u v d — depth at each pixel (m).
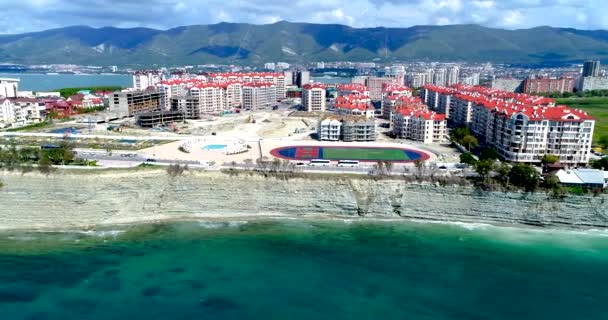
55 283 128.88
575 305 122.38
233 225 174.00
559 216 172.12
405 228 172.00
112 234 164.88
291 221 178.12
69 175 177.62
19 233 166.88
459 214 179.38
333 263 143.38
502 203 175.62
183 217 182.25
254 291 126.81
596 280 134.62
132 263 141.38
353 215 182.88
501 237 163.88
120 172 182.75
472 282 133.12
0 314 113.25
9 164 184.75
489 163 181.88
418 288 129.62
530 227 173.00
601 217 169.12
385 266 141.62
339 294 126.19
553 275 137.38
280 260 144.75
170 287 127.75
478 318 116.50
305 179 184.75
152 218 180.62
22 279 130.62
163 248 152.50
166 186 184.00
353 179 184.00
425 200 180.75
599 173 178.50
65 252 149.12
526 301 124.06
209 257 146.12
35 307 116.88
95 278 131.88
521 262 145.12
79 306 117.81
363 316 116.31
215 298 123.00
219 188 185.12
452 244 157.75
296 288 128.75
